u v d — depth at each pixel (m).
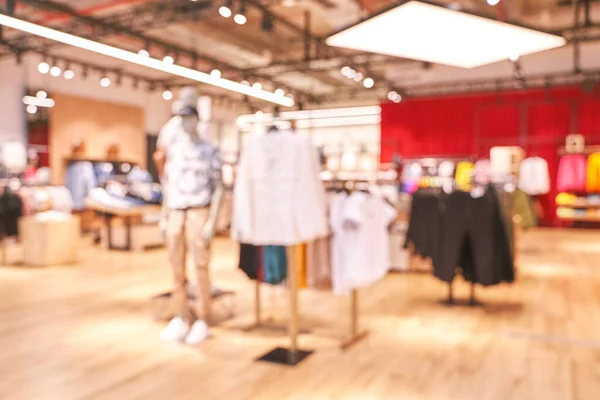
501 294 5.50
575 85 11.96
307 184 3.43
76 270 6.93
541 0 8.88
